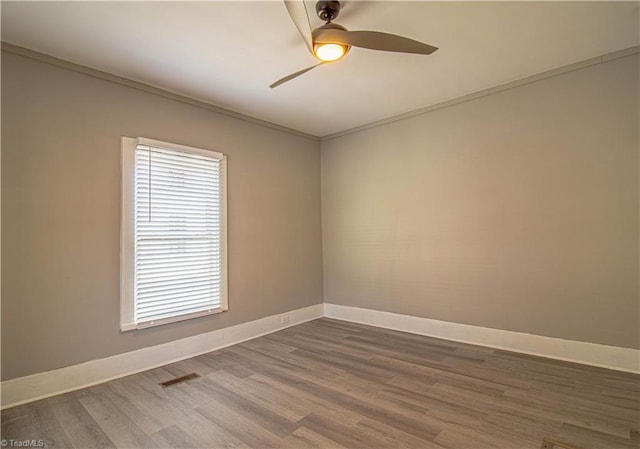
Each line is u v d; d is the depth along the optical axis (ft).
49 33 7.95
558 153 10.42
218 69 9.87
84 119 9.46
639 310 9.20
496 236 11.59
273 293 14.32
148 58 9.18
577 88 10.09
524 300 11.00
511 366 9.93
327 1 6.98
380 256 14.67
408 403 7.93
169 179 11.09
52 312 8.77
